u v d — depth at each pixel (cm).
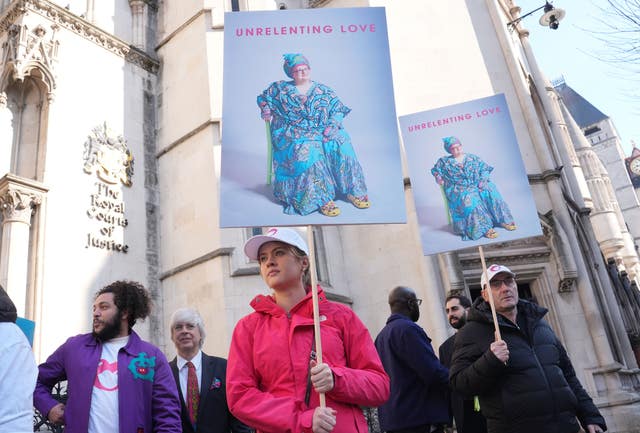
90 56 1253
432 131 557
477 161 538
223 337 1025
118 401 324
